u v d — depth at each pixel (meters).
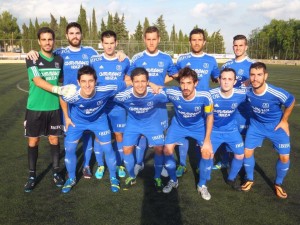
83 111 3.81
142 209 3.46
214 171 4.73
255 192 3.96
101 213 3.36
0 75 19.92
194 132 4.06
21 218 3.24
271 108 3.82
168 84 16.58
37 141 4.10
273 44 51.44
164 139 4.26
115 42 4.52
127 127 4.11
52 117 4.12
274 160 5.15
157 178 4.07
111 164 4.01
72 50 4.60
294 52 48.25
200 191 3.83
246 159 4.05
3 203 3.57
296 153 5.45
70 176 4.07
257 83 3.68
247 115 4.63
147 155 5.40
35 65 3.92
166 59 4.71
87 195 3.82
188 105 3.79
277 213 3.40
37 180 4.27
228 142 4.03
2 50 46.81
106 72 4.61
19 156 5.14
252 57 51.09
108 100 4.32
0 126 7.09
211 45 47.88
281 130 3.87
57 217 3.27
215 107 3.93
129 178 4.08
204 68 4.75
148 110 3.93
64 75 4.60
